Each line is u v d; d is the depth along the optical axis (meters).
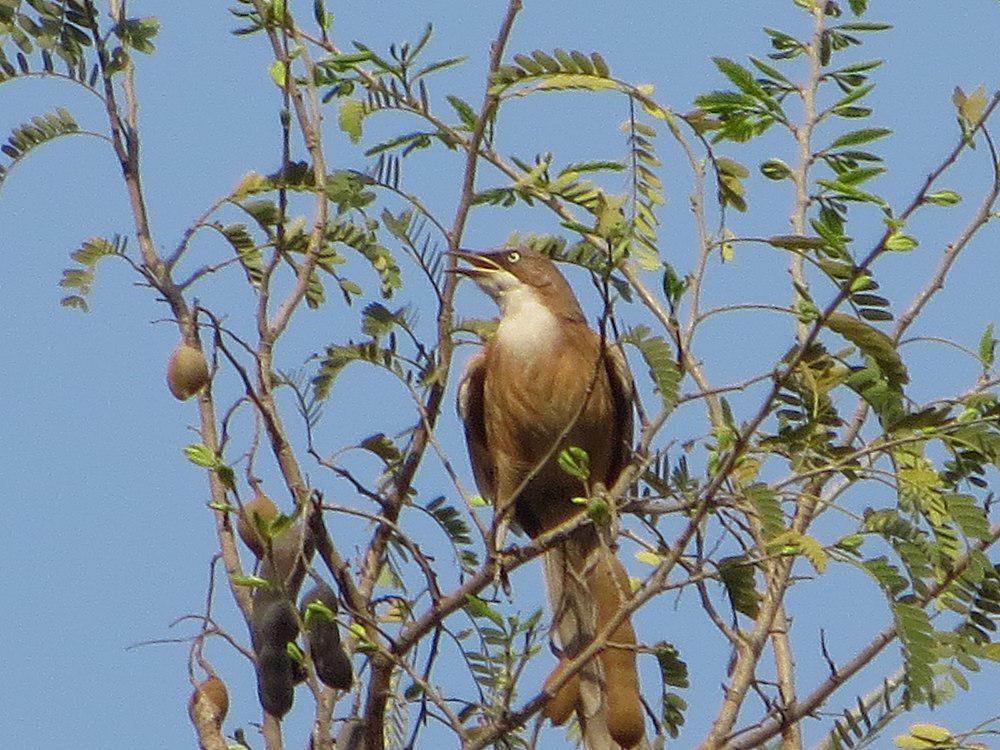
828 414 9.38
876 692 9.79
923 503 9.13
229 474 8.55
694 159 9.77
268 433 9.30
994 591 9.43
